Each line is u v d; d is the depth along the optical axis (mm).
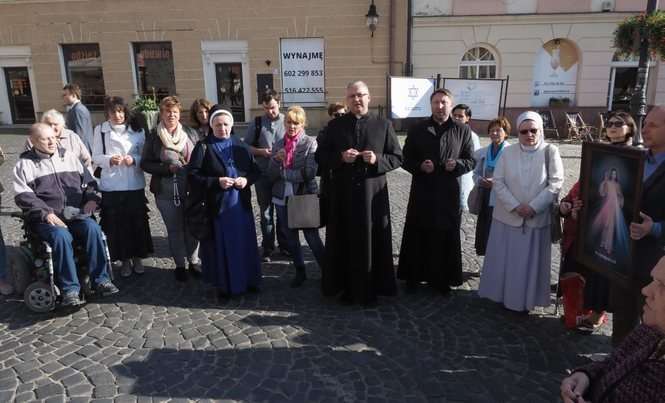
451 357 3283
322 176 4168
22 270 4008
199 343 3451
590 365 1757
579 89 15055
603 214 2811
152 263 5082
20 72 16453
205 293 4336
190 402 2791
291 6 14938
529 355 3312
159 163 4344
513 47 14812
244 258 4152
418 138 4160
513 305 3779
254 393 2875
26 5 15539
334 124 4008
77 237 3986
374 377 3045
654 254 2658
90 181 4270
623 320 2877
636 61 14711
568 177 9008
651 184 2701
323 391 2896
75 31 15648
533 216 3631
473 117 7898
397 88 8414
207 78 15734
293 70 15484
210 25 15273
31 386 2947
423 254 4301
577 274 3576
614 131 3473
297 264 4500
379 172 3857
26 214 3834
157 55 15852
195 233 4035
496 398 2844
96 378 3025
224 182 3904
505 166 3764
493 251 3893
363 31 14984
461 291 4387
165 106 4324
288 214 4160
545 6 14477
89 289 4090
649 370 1495
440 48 14930
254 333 3594
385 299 4223
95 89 16312
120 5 15312
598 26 14484
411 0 14594
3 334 3594
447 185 4113
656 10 8242
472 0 14547
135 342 3467
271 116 5117
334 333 3604
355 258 3959
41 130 3932
